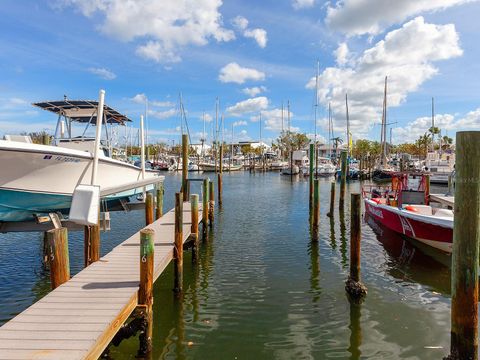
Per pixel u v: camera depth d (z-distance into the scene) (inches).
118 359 242.7
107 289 243.8
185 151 739.4
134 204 578.2
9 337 181.6
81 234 600.4
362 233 607.2
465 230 205.2
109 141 626.8
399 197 559.8
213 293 355.3
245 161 3373.5
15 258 479.5
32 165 392.2
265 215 808.3
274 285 375.2
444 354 248.7
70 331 187.6
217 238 585.9
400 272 410.3
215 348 257.6
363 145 3127.5
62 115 590.6
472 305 207.5
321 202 1026.1
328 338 270.1
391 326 287.0
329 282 382.0
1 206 396.2
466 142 201.8
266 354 249.8
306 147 3513.8
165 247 358.6
